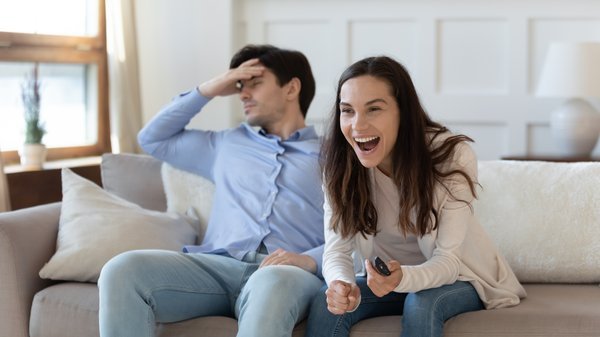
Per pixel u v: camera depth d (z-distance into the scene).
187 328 2.32
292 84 2.87
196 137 2.93
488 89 4.33
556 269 2.52
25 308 2.48
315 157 2.73
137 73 4.34
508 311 2.19
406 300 2.13
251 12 4.52
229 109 4.42
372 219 2.24
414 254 2.29
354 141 2.14
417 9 4.34
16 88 3.77
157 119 2.93
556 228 2.53
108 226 2.63
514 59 4.28
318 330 2.15
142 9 4.48
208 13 4.40
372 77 2.11
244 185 2.75
